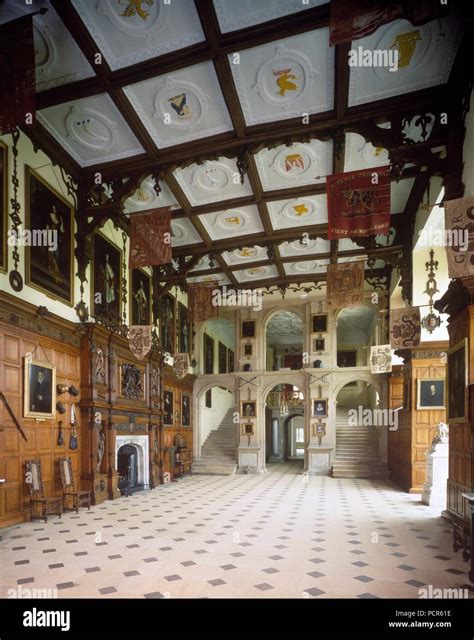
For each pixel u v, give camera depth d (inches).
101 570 263.0
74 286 493.0
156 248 476.1
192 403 934.4
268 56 347.3
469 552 285.3
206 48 341.4
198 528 375.6
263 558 288.2
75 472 474.3
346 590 232.2
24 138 414.6
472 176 346.0
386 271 833.5
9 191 390.9
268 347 1429.6
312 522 402.9
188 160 469.7
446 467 501.4
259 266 781.3
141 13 313.1
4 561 280.2
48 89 381.4
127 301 628.7
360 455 861.2
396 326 559.8
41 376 418.0
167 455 755.4
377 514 443.8
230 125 425.4
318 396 885.2
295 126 420.2
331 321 909.2
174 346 832.9
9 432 375.6
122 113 407.5
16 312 390.0
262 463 895.1
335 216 402.3
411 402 607.2
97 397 507.5
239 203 562.9
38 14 307.6
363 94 384.8
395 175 401.1
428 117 394.6
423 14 255.1
